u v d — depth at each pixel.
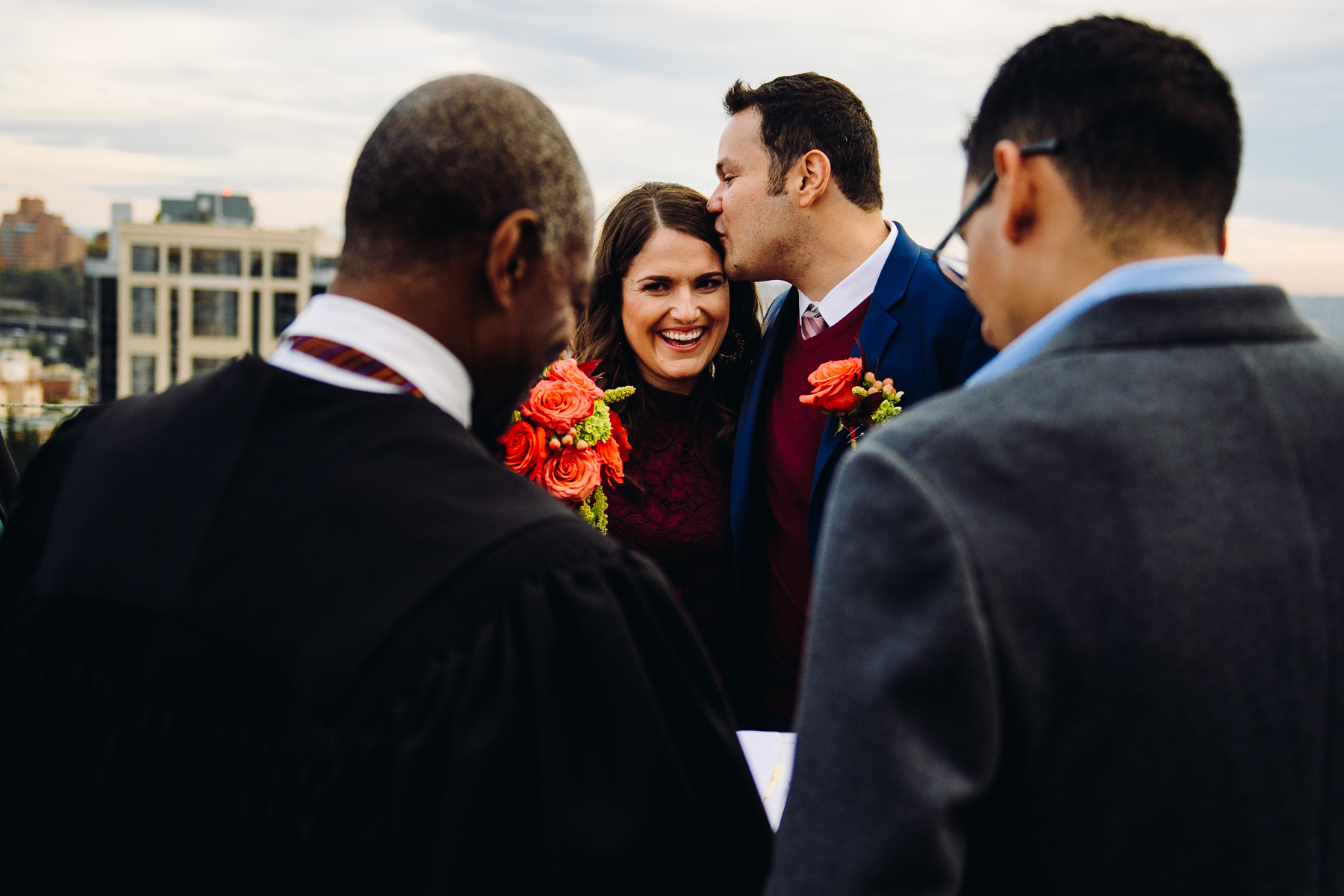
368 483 0.69
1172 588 0.60
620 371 2.01
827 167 1.78
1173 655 0.60
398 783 0.63
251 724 0.65
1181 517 0.61
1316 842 0.65
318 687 0.64
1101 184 0.69
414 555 0.67
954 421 0.64
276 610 0.66
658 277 1.90
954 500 0.61
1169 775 0.61
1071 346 0.67
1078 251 0.71
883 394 1.69
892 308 1.78
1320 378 0.68
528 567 0.69
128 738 0.68
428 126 0.73
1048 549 0.60
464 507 0.70
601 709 0.69
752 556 1.93
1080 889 0.62
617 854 0.66
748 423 1.94
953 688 0.59
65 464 0.82
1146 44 0.69
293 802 0.64
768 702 1.95
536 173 0.75
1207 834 0.62
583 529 0.75
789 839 0.64
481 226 0.73
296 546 0.67
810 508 1.78
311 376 0.74
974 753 0.60
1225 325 0.67
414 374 0.74
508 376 0.81
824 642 0.65
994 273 0.76
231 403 0.74
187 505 0.70
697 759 0.75
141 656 0.68
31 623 0.73
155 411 0.78
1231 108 0.70
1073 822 0.62
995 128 0.75
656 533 1.98
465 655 0.65
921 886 0.59
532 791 0.66
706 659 0.78
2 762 0.73
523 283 0.77
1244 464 0.63
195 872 0.66
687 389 2.04
